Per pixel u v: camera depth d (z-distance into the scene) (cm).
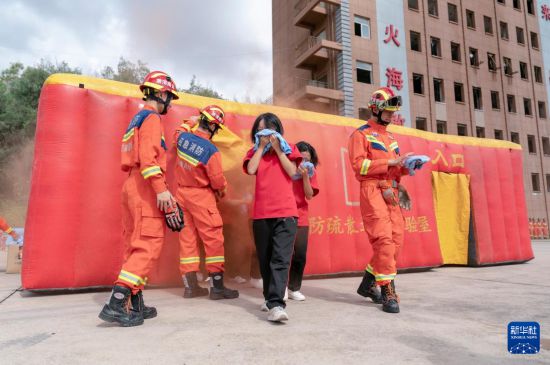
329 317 287
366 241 558
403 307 327
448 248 652
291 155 298
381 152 346
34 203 381
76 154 397
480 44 2955
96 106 413
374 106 356
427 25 2698
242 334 235
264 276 294
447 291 410
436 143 664
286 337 230
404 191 368
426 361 191
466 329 253
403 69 2525
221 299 359
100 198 403
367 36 2450
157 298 368
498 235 687
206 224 360
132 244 264
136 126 274
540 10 3381
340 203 545
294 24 2564
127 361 188
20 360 189
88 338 226
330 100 2373
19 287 444
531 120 3134
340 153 561
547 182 3127
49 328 249
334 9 2411
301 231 370
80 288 391
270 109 520
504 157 730
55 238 380
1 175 2889
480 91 2912
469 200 673
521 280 493
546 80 3278
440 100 2708
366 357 196
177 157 378
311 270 509
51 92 398
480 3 3020
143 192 270
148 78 292
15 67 3969
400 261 579
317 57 2405
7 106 3059
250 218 471
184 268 371
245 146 483
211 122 375
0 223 600
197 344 214
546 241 2202
